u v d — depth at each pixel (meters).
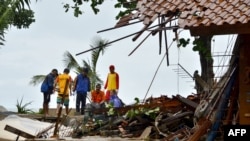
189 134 14.66
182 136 15.26
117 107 18.22
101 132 17.47
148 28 12.16
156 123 16.58
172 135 15.48
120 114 17.84
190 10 11.95
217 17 11.56
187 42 15.45
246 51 12.68
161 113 16.95
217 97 14.04
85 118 18.23
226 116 13.73
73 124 18.42
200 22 11.56
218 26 11.48
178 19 11.83
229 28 11.55
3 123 19.62
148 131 16.53
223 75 13.58
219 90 13.97
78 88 24.33
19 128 19.02
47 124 20.17
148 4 12.53
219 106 13.73
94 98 23.41
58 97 24.55
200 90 17.11
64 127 18.44
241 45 12.70
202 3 12.01
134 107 17.50
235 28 11.53
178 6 12.16
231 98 13.45
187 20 11.70
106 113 18.05
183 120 16.47
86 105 23.31
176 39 12.80
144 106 17.36
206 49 15.84
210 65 14.22
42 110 26.27
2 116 21.62
